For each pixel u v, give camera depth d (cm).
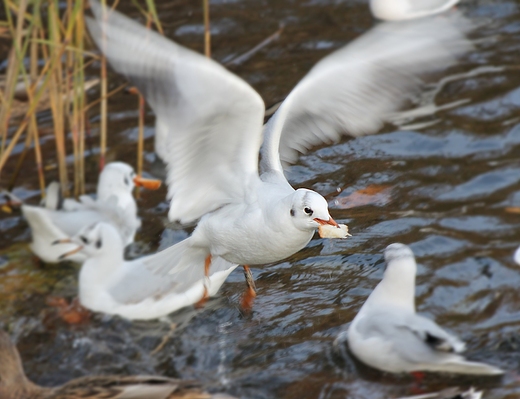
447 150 1516
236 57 1842
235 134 962
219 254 1042
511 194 1383
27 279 1241
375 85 1041
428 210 1352
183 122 922
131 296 1171
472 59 1811
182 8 2067
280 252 973
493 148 1516
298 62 1809
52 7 1298
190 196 1028
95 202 1333
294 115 1053
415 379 1014
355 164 1485
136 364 1075
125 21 920
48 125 1638
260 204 973
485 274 1195
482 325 1101
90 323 1151
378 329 1029
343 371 1037
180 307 1171
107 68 1791
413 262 1080
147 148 1560
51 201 1348
